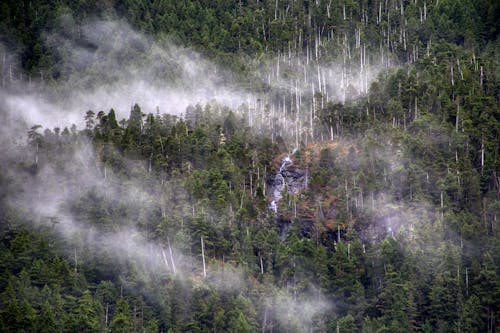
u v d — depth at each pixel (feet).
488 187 486.38
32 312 391.65
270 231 468.34
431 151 498.69
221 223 461.78
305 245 458.91
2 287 415.23
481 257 444.96
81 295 418.51
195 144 514.27
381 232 472.85
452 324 426.10
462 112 520.01
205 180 484.33
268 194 517.14
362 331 422.82
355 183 488.44
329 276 448.65
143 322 412.57
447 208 466.70
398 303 426.92
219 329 414.62
